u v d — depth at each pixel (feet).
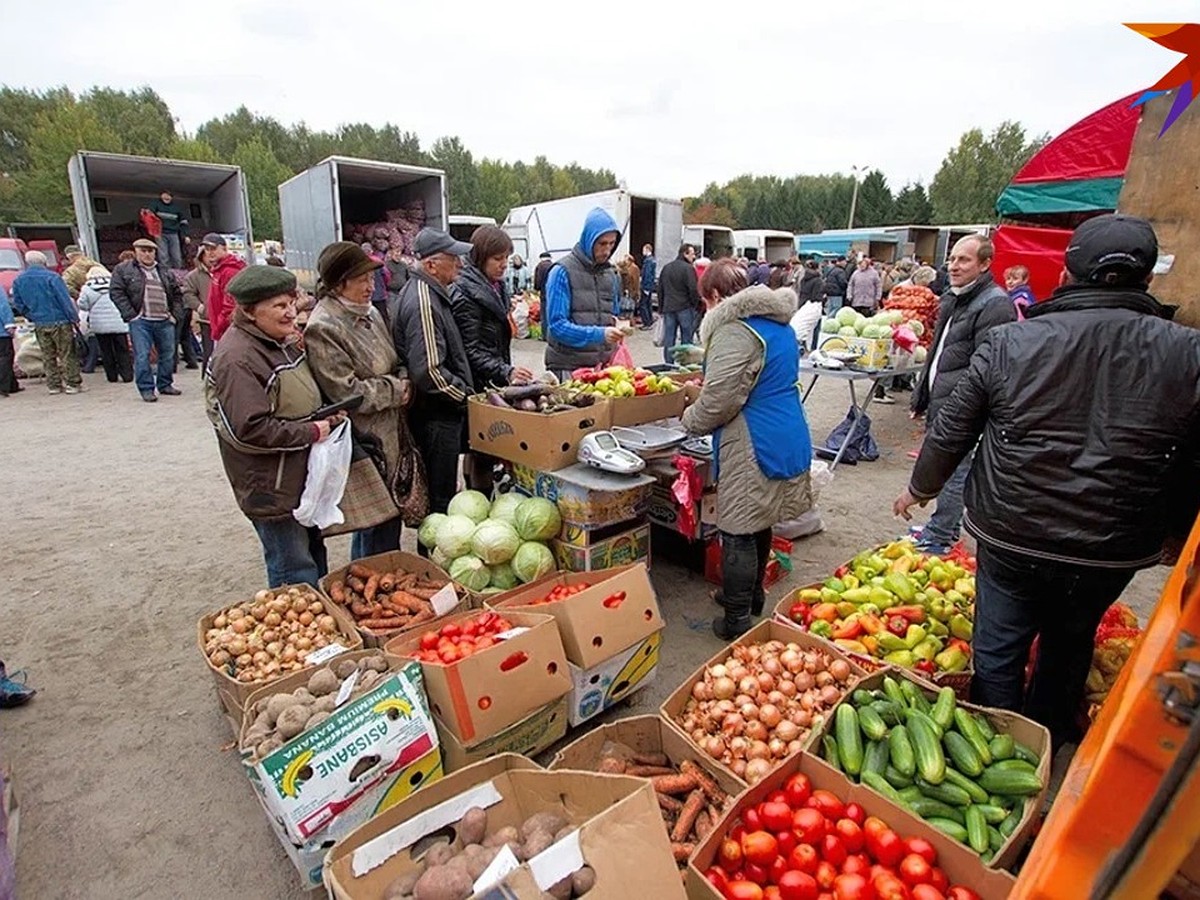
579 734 8.71
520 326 50.57
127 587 12.58
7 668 10.09
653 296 56.59
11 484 18.10
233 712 8.13
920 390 16.31
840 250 86.84
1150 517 5.89
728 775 6.59
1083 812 2.18
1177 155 7.50
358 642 8.29
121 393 29.60
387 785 6.54
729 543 10.07
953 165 197.57
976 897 5.15
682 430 11.43
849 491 17.89
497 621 8.29
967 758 6.18
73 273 34.22
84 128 145.48
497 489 11.98
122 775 7.98
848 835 5.56
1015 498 6.21
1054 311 6.10
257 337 8.59
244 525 15.46
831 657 8.04
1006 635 6.91
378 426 10.04
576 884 4.56
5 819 5.94
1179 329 5.57
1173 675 1.96
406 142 232.73
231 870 6.78
